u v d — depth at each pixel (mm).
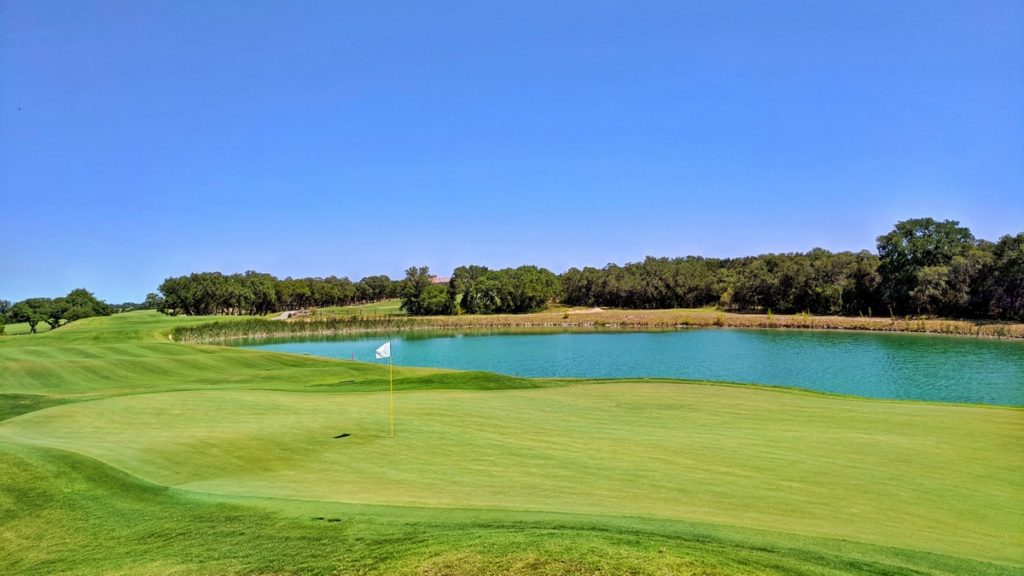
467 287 154750
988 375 43469
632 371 49000
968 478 12391
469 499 11266
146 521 10539
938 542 9039
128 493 12180
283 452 15258
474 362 57562
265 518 10336
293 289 189000
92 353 44500
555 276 175750
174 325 90188
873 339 73875
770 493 11453
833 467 13242
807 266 113562
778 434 16781
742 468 13219
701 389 26953
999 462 13578
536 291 149125
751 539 8805
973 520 10039
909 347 63875
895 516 10180
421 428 17844
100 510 11188
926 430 17250
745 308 131375
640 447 15305
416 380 30203
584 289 169375
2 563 9117
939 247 96188
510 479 12633
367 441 16266
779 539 8859
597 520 9672
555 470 13258
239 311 173500
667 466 13469
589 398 23969
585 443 15773
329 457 14734
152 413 20703
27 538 10039
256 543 9125
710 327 101062
